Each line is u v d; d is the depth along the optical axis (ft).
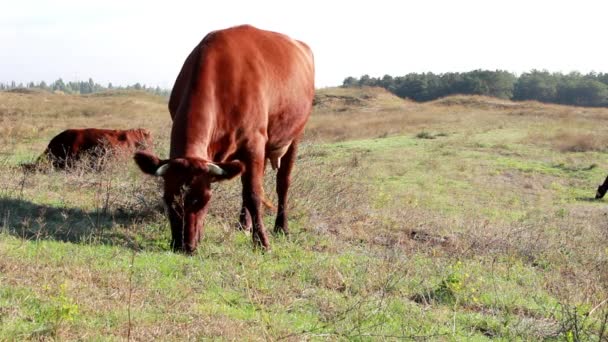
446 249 27.96
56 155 36.24
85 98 185.47
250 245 22.67
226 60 22.08
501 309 19.85
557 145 78.79
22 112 109.91
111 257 18.86
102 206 25.66
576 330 16.53
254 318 15.30
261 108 22.53
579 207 47.85
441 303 19.75
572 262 27.86
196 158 19.33
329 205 31.09
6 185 28.02
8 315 13.03
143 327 13.44
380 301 17.67
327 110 167.43
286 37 26.71
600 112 150.00
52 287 15.06
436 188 50.93
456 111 146.51
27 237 20.56
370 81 339.36
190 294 16.48
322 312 16.87
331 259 22.33
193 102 20.88
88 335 12.58
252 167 22.48
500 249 28.73
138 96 209.26
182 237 20.11
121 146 36.78
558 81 334.44
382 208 35.91
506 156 70.38
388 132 94.32
